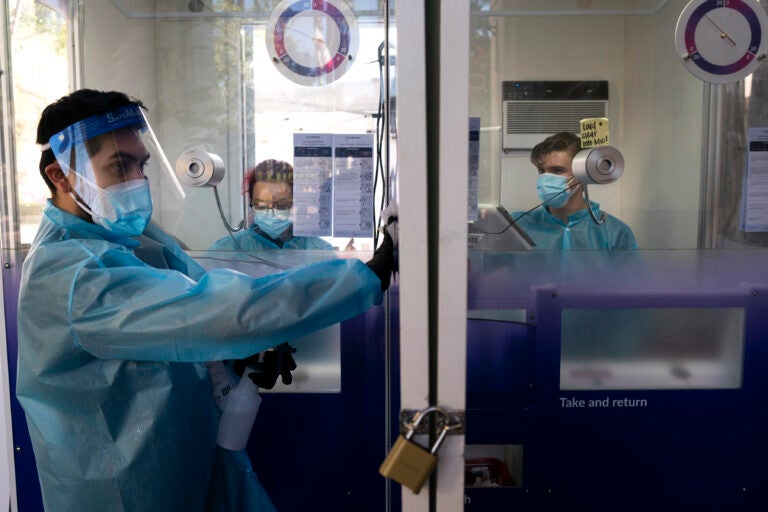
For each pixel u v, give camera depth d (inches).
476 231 65.2
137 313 41.1
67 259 43.5
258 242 66.6
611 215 67.4
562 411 63.2
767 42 63.8
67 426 43.9
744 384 63.0
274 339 41.4
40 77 64.1
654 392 62.9
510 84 66.7
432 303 33.8
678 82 66.5
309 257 66.2
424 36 30.6
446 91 30.7
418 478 31.9
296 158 66.7
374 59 65.7
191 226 67.0
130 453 44.0
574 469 63.7
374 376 64.2
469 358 63.6
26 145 62.8
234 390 52.7
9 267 62.0
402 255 31.8
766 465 63.5
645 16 65.6
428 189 34.2
